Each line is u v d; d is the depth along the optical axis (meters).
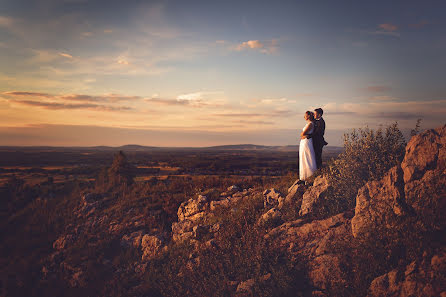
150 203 15.93
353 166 8.16
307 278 6.34
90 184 22.03
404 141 7.95
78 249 13.18
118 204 16.53
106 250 12.92
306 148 10.55
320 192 8.29
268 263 7.14
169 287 8.46
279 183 13.05
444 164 5.59
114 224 14.52
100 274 11.39
